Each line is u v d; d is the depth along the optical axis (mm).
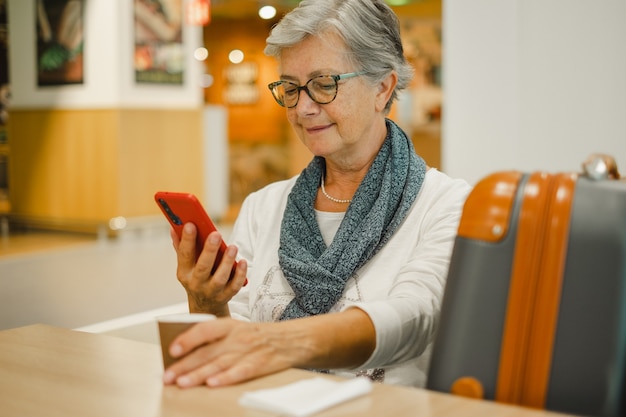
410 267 1771
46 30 9172
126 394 1251
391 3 13742
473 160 4504
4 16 9766
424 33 14453
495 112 4387
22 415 1169
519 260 1271
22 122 9461
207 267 1625
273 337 1374
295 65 1796
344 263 1835
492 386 1264
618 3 3910
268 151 13766
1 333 1697
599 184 1278
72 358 1479
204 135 9719
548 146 4215
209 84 14664
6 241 8500
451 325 1309
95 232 8852
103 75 8750
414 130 14195
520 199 1305
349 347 1481
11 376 1365
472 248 1312
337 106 1787
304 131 1843
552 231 1259
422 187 1913
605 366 1196
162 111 9125
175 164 9258
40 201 9320
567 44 4105
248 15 14141
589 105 4055
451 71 4539
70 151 9047
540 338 1238
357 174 1963
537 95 4234
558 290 1236
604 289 1214
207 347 1318
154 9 9016
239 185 13953
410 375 1758
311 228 1947
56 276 6410
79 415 1160
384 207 1859
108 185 8758
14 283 6129
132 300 5531
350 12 1769
